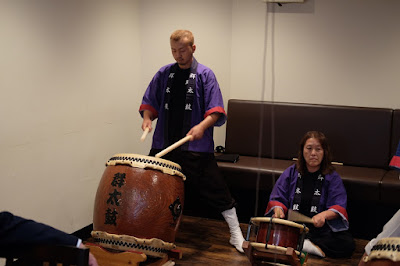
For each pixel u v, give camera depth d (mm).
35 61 3475
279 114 4531
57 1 3652
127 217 3143
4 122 3244
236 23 4637
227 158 4371
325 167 3828
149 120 3883
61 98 3746
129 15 4539
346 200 3799
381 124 4289
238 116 4629
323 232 3795
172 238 3311
